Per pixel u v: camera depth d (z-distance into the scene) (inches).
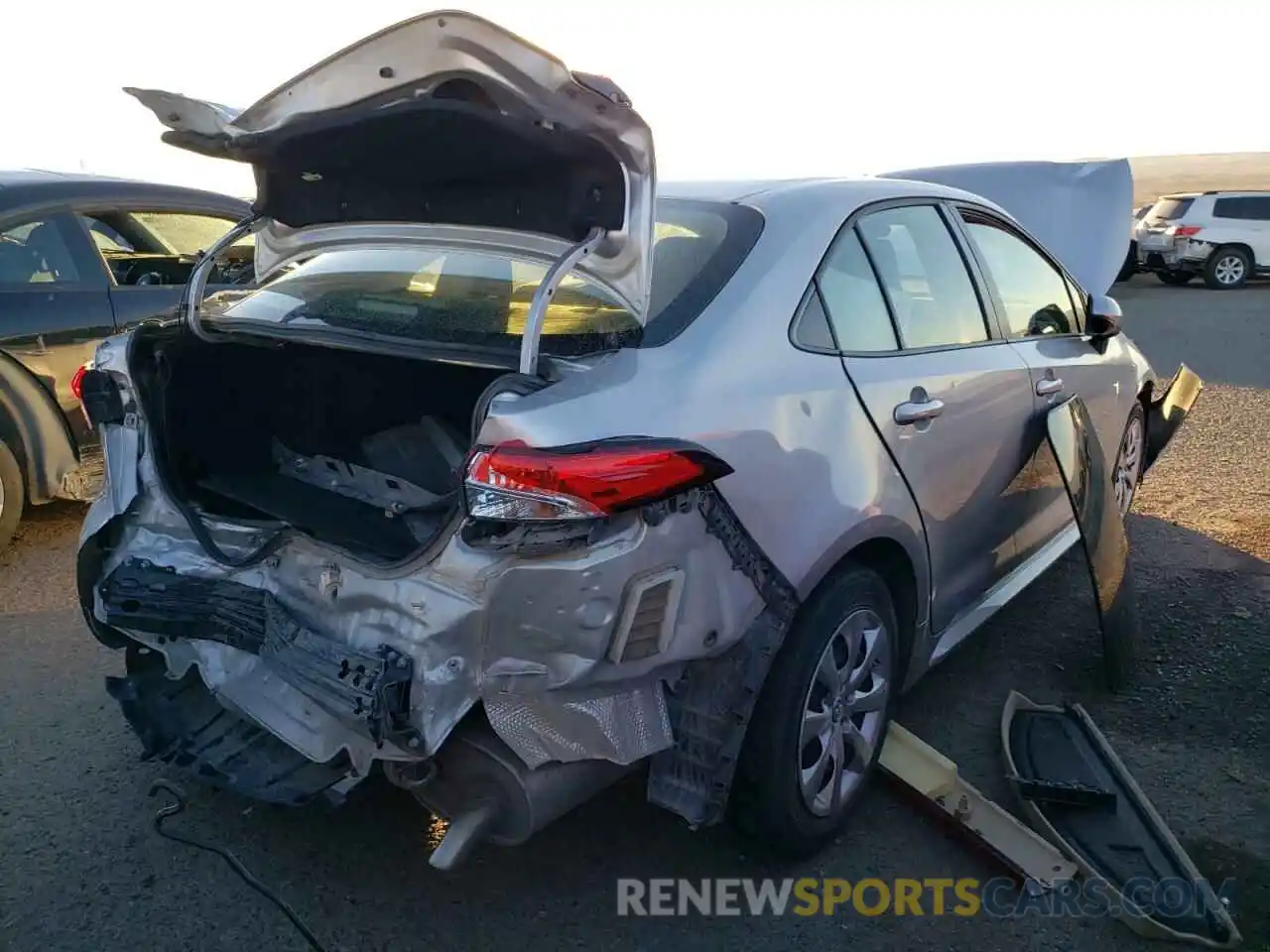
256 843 112.3
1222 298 684.1
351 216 106.0
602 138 80.5
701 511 87.9
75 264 200.5
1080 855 108.3
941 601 128.7
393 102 85.5
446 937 99.7
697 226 110.7
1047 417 141.3
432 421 107.3
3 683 145.3
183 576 102.0
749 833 106.1
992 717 141.4
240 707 97.7
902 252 126.7
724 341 97.1
